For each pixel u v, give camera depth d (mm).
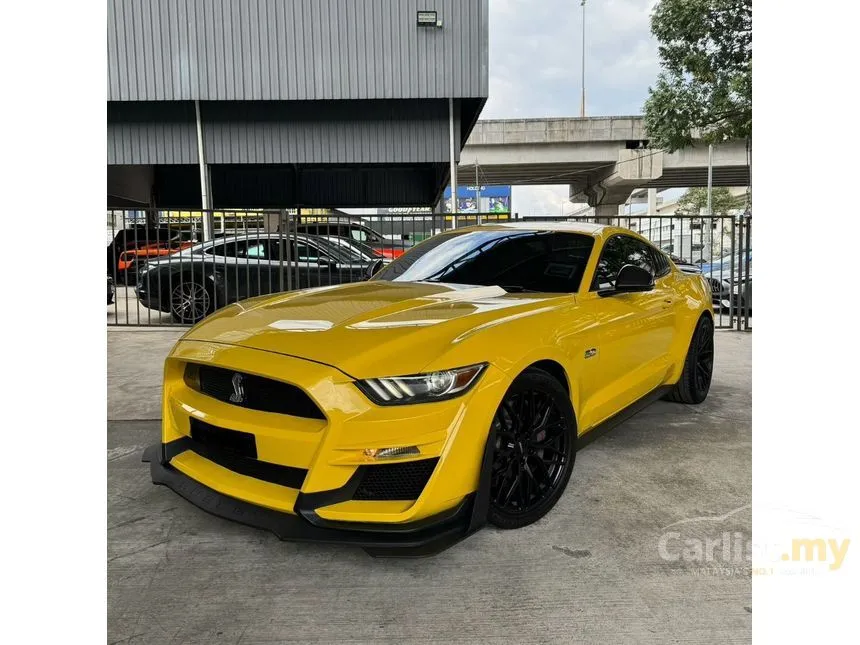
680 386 4395
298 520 2141
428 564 2285
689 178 39719
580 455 3471
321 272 8555
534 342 2516
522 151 36000
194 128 14742
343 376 2121
